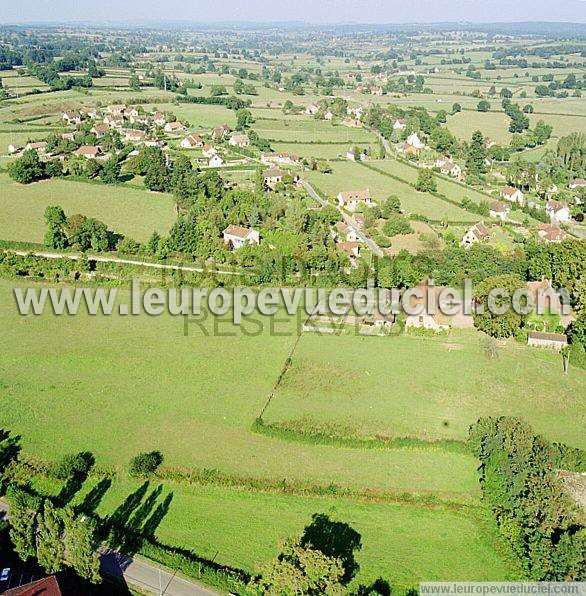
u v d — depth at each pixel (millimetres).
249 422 80812
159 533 63312
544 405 86250
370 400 86125
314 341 102062
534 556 58312
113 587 57094
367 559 60656
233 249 134125
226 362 95062
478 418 82812
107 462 72688
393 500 68000
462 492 69125
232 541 62562
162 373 91750
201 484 69688
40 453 74062
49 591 52781
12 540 58781
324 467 72750
